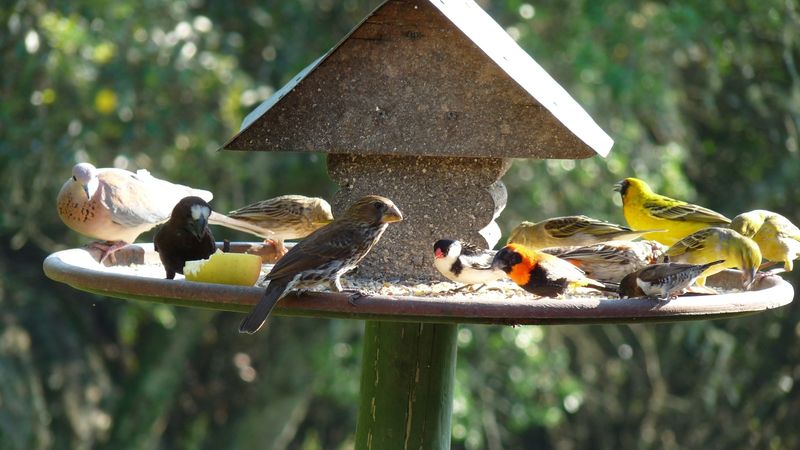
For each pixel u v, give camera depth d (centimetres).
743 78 1877
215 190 1703
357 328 1962
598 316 581
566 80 1678
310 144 711
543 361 1923
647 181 1725
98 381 2095
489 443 2178
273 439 2081
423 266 747
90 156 1602
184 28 1595
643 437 2127
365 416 754
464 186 740
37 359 2020
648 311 587
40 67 1560
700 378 2031
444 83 701
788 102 1828
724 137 1941
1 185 1636
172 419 2264
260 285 683
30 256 2038
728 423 2023
